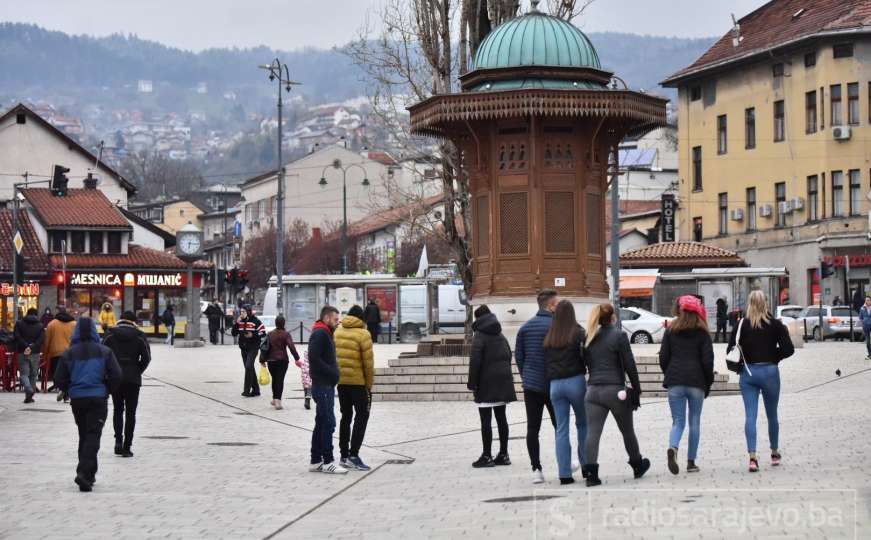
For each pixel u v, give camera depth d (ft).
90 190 259.19
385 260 342.44
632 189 348.79
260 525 45.34
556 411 52.21
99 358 55.83
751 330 53.11
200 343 203.72
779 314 207.41
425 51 124.67
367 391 62.64
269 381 108.47
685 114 268.62
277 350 97.66
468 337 110.73
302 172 426.10
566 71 96.99
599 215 98.63
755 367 52.95
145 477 59.47
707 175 261.65
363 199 423.23
